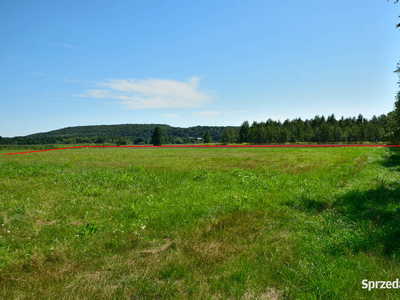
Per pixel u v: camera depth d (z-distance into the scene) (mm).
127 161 20625
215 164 17578
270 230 5047
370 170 12344
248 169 14047
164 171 13352
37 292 3066
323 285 2971
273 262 3688
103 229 5148
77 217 5965
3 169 13234
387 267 3371
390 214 5324
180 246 4332
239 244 4387
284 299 2930
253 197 7480
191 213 6051
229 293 3045
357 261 3543
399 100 20625
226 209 6348
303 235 4648
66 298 2949
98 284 3213
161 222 5473
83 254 4051
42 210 6367
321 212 6086
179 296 2947
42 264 3777
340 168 13211
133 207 6270
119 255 4051
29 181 10336
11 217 5734
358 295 2828
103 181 10289
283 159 20875
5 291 3070
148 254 4113
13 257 3971
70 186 9375
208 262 3762
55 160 21375
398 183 8539
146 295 3021
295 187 8812
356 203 6391
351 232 4574
